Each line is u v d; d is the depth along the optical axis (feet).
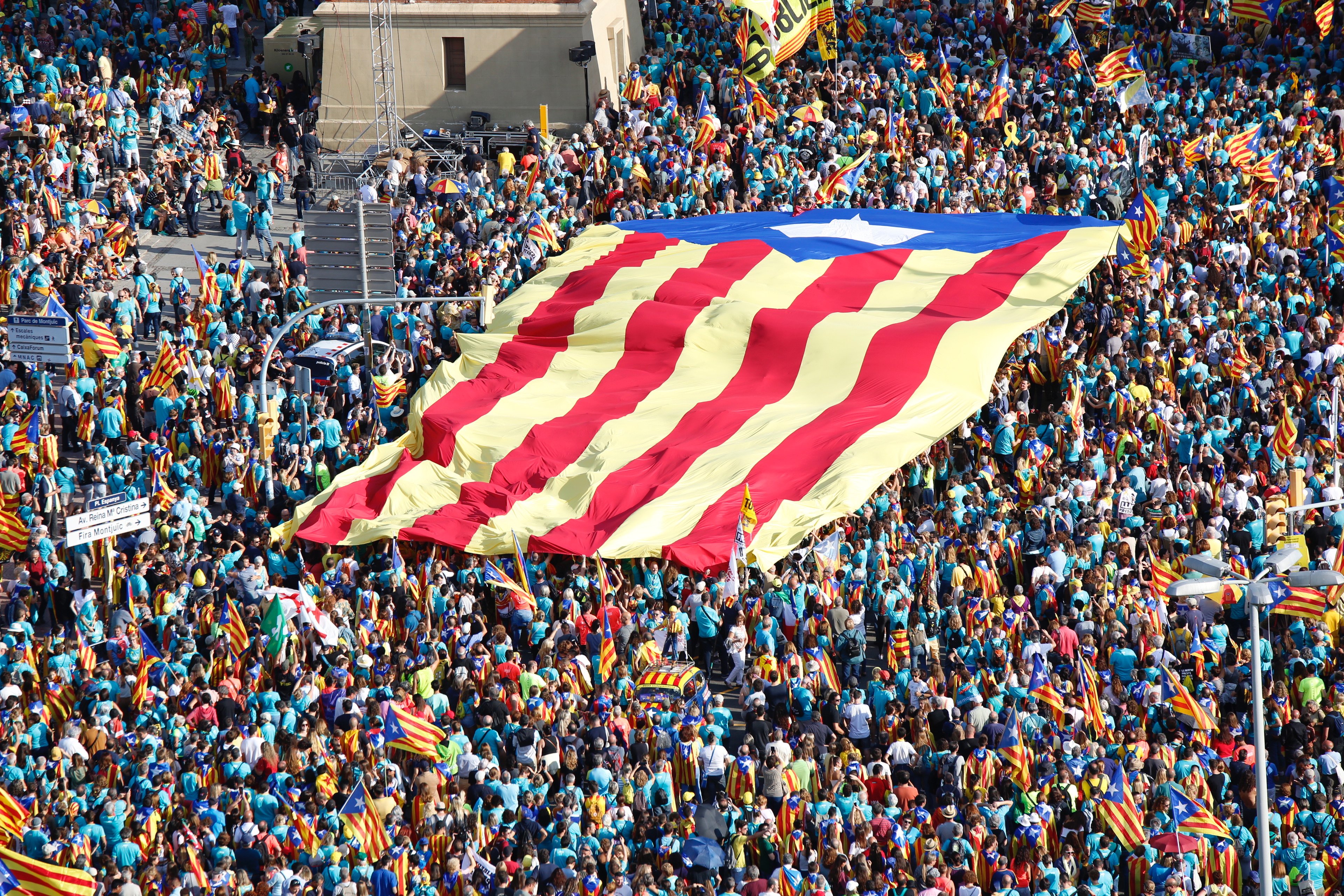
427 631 361.30
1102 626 353.72
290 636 359.05
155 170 648.79
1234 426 453.58
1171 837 281.95
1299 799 300.40
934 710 329.11
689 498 423.23
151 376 475.72
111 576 395.14
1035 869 279.08
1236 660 355.97
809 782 315.17
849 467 423.64
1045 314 485.56
